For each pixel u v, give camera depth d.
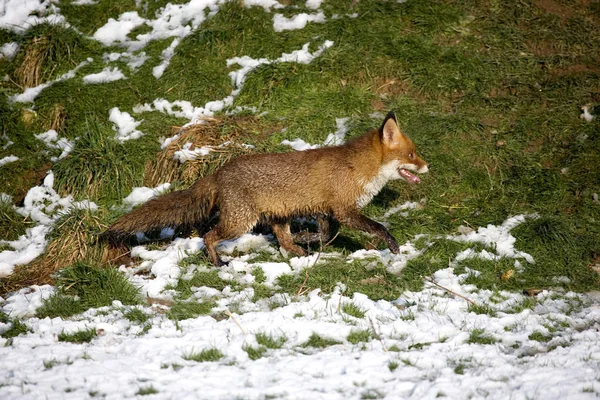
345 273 11.18
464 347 8.62
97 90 15.22
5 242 12.67
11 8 16.84
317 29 16.39
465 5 16.91
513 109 14.85
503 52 16.03
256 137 14.20
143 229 12.09
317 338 8.88
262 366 8.00
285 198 11.79
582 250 11.84
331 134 14.36
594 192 13.10
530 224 12.28
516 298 10.44
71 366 8.01
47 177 13.53
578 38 16.31
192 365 8.09
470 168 13.74
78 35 16.28
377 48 15.83
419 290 10.77
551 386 7.47
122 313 9.99
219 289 10.88
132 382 7.60
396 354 8.37
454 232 12.59
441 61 15.73
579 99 14.93
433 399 7.21
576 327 9.52
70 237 12.23
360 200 12.00
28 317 10.12
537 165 13.70
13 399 7.17
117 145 13.98
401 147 11.91
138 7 17.27
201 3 17.08
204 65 15.79
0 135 14.62
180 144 14.00
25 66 15.75
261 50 15.94
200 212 12.19
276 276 11.16
